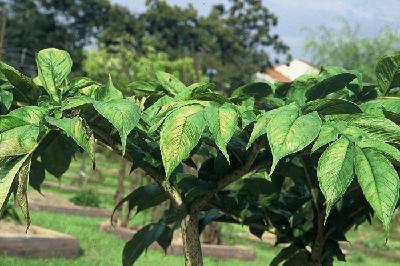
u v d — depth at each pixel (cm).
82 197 2216
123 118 199
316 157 269
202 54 6359
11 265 907
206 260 1418
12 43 6638
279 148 187
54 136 233
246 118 216
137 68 2533
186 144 201
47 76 236
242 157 261
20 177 202
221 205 317
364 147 190
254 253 1525
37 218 1628
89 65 2527
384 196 180
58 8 7056
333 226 319
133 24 6353
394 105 236
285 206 341
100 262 1079
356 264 1772
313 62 3209
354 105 201
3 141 202
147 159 258
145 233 332
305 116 195
